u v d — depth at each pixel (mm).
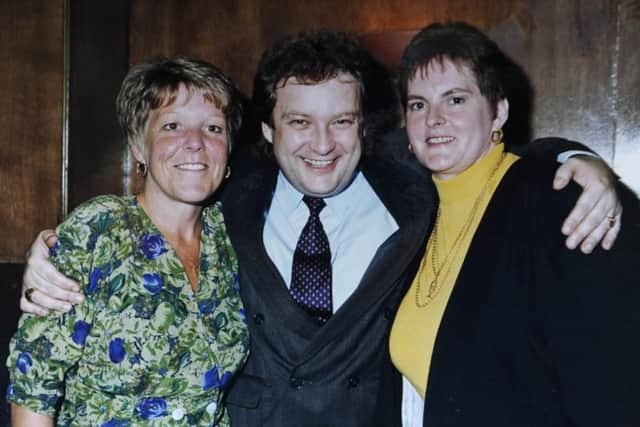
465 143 1383
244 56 2875
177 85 1448
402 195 1655
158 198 1461
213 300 1447
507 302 1260
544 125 2717
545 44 2699
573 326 1178
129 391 1331
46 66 2730
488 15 2723
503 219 1312
